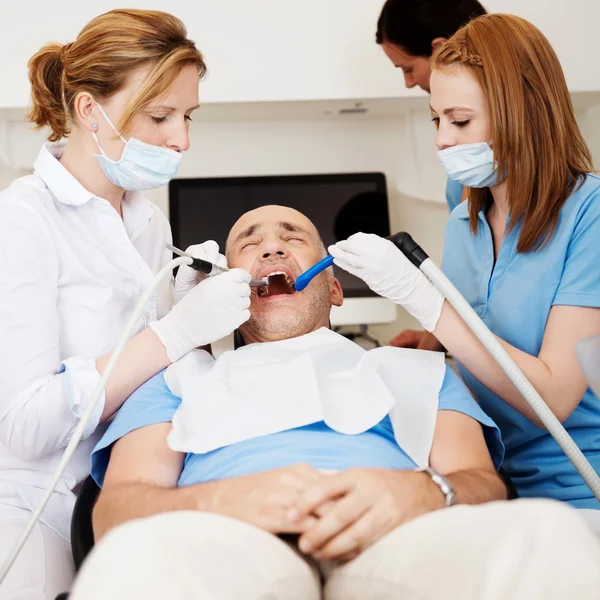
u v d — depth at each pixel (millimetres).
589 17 2531
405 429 1402
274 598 1007
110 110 1514
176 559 933
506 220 1621
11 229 1457
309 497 1148
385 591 1037
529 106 1490
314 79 2525
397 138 2910
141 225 1746
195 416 1382
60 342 1533
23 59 2498
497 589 914
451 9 2088
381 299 2688
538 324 1560
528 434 1595
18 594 1308
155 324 1484
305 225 1766
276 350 1521
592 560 899
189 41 1561
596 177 1549
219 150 2904
